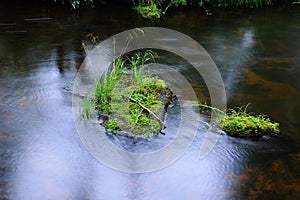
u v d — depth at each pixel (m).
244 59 4.81
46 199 2.49
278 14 6.89
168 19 6.31
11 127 3.19
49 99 3.65
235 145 3.11
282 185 2.70
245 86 4.11
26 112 3.42
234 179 2.74
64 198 2.51
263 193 2.62
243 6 7.32
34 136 3.10
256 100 3.82
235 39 5.51
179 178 2.73
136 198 2.54
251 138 3.21
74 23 5.79
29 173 2.71
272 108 3.69
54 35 5.24
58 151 2.95
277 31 5.95
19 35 5.16
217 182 2.71
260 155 3.00
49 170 2.75
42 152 2.93
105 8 6.67
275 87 4.11
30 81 3.96
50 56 4.57
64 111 3.46
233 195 2.60
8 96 3.66
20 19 5.80
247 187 2.67
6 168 2.73
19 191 2.54
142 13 6.36
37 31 5.36
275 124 3.36
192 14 6.67
